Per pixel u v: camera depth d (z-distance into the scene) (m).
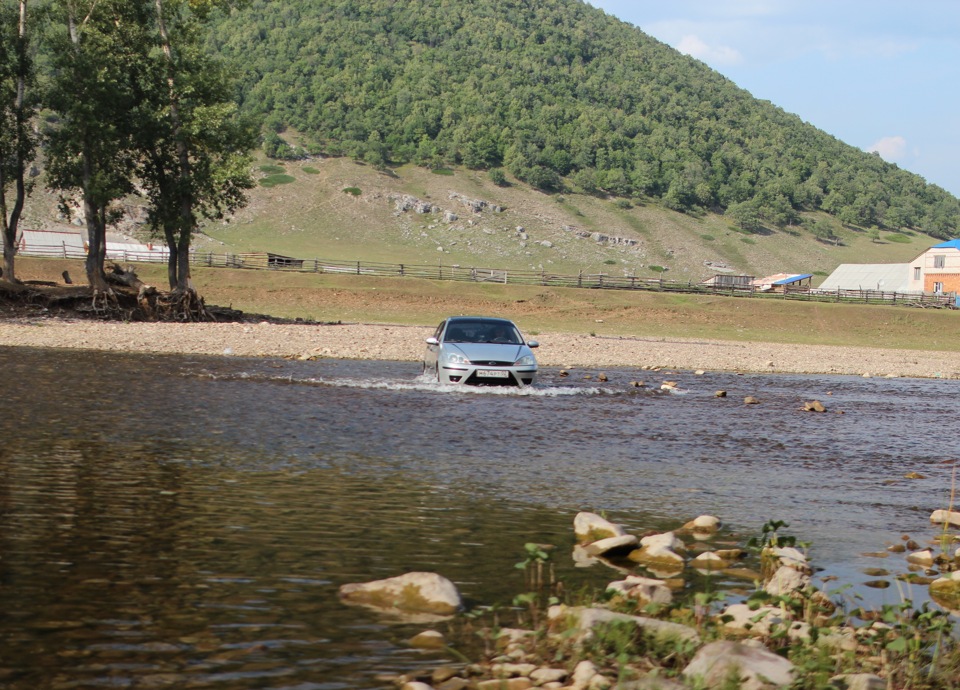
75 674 3.46
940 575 5.65
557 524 6.64
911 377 29.53
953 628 4.58
